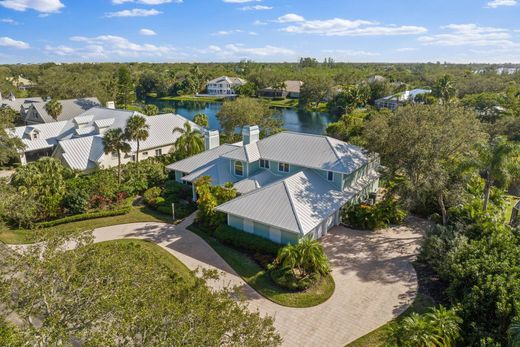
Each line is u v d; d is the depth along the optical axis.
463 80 135.88
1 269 16.25
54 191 36.88
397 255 28.88
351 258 28.48
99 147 50.66
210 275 18.27
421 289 24.48
